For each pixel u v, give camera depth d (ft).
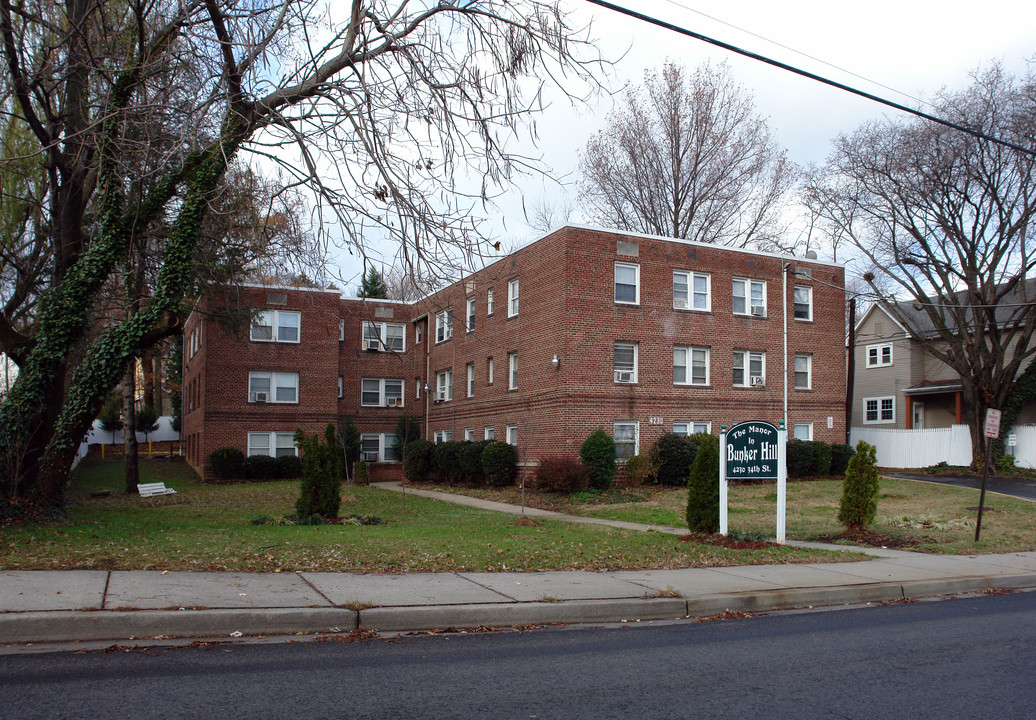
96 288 45.75
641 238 90.48
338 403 113.91
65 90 49.32
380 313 124.16
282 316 110.01
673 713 17.07
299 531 41.63
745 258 97.35
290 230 43.70
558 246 87.15
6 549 31.60
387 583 29.07
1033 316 102.63
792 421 99.09
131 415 86.63
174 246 46.03
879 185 105.91
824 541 49.85
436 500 79.97
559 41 36.81
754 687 19.34
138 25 42.93
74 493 83.56
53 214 49.98
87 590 24.77
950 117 97.81
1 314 43.60
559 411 85.30
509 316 97.09
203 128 42.19
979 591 36.99
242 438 106.73
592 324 86.63
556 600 27.78
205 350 106.52
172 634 22.36
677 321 91.97
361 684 18.52
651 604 28.58
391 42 38.40
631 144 124.47
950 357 108.68
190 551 32.78
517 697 17.90
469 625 25.68
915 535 53.52
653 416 89.40
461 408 108.88
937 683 20.08
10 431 42.11
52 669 18.78
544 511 70.74
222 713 15.99
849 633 26.45
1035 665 22.18
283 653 21.22
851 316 106.11
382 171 35.96
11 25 42.80
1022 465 107.65
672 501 75.66
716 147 122.62
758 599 30.86
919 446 116.37
